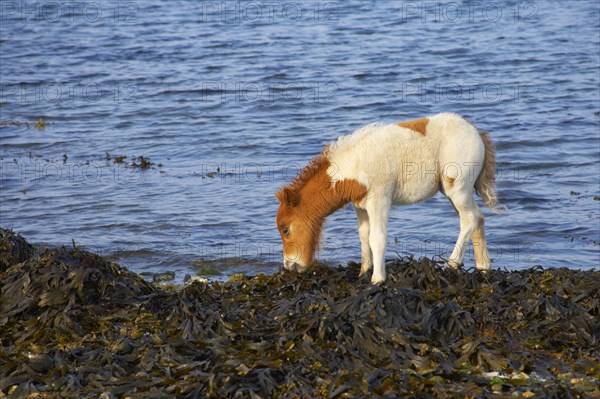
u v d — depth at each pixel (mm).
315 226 10328
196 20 40906
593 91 26547
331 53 33094
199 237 14953
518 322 8766
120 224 15648
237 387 7227
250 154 20688
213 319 8711
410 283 9648
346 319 8406
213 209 16500
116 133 23062
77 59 33312
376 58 32062
